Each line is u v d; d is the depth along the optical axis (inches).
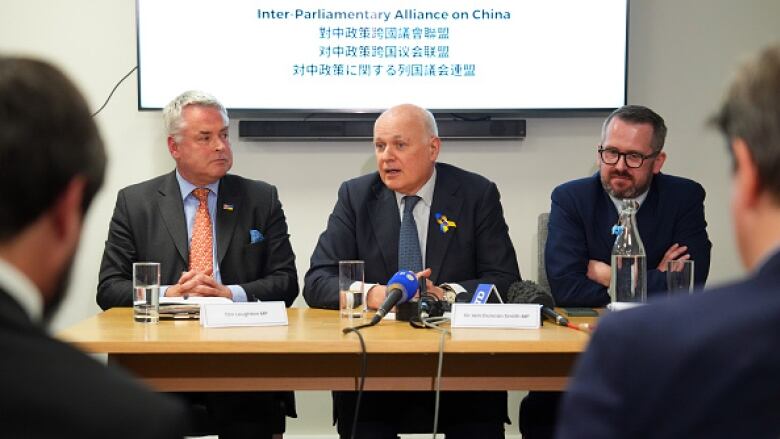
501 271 107.0
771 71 28.6
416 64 140.6
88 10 142.9
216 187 117.3
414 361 82.3
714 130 31.2
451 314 86.4
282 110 140.2
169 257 113.0
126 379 23.6
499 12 139.9
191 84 139.3
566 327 86.5
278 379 81.8
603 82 140.4
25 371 22.1
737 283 27.9
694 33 144.9
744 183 28.5
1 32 142.8
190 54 139.1
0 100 24.8
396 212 110.1
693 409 26.4
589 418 27.8
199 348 77.1
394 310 93.6
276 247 115.9
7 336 22.6
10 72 25.4
